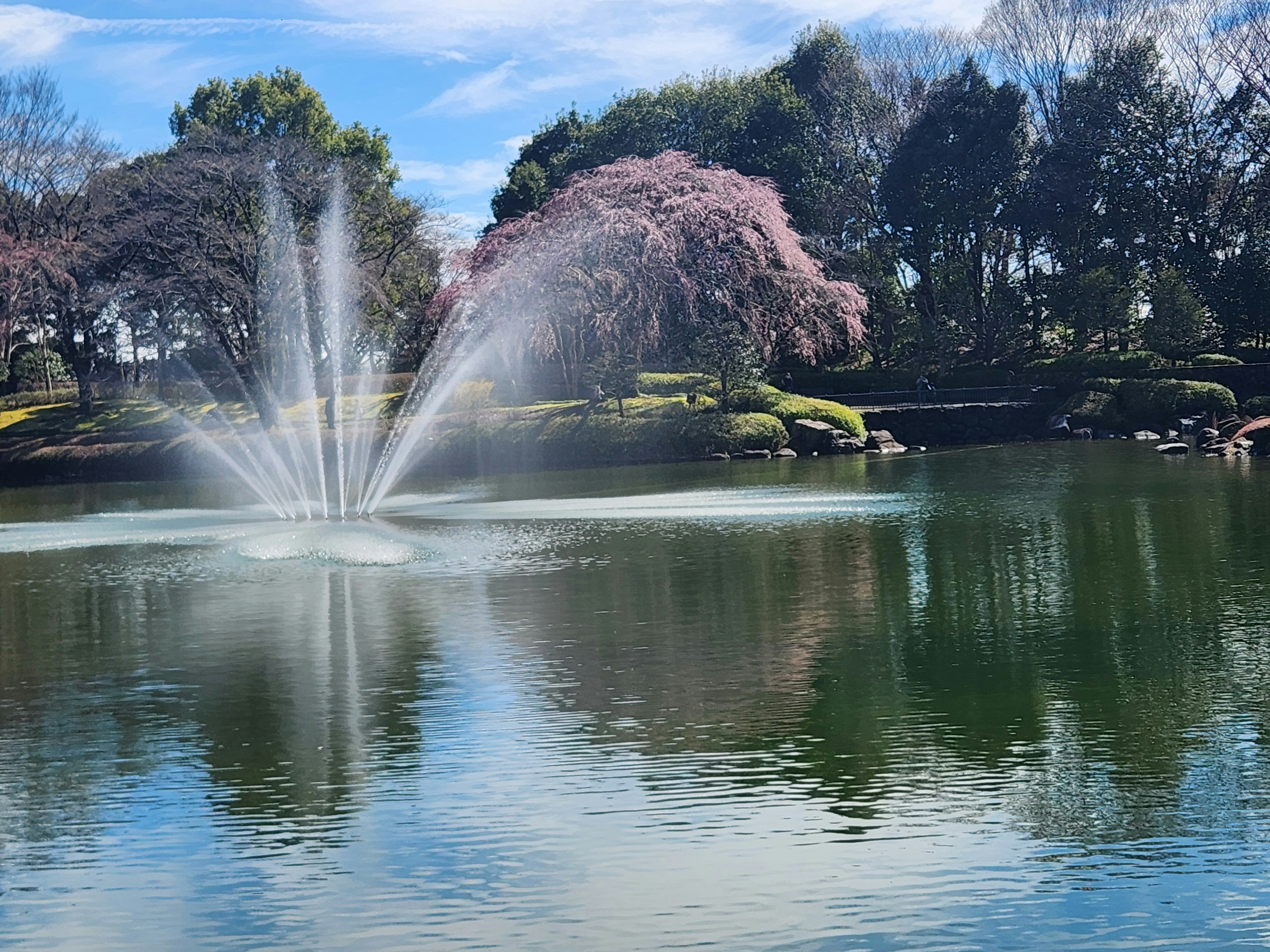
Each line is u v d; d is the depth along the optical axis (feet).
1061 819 26.40
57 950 22.00
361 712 36.50
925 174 205.16
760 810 27.45
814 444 151.53
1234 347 194.18
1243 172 199.00
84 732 35.37
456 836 26.43
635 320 160.97
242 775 30.94
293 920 22.84
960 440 167.73
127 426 190.70
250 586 60.95
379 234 197.67
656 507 92.58
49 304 190.19
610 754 31.65
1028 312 207.21
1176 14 211.82
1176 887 23.09
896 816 26.86
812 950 21.20
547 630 47.52
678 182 172.04
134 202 178.40
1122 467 113.91
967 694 36.37
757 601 52.34
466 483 127.24
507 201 224.94
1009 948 21.11
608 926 22.24
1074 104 208.44
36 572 69.05
